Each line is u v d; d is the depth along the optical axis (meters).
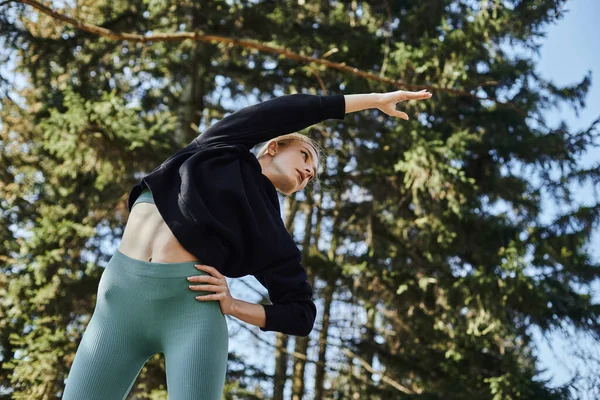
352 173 11.56
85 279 9.87
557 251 11.95
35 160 10.90
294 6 10.90
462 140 10.80
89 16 10.50
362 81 10.63
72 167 9.42
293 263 2.38
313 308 2.42
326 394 13.11
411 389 11.84
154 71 11.56
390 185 11.31
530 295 10.82
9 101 10.15
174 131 10.27
